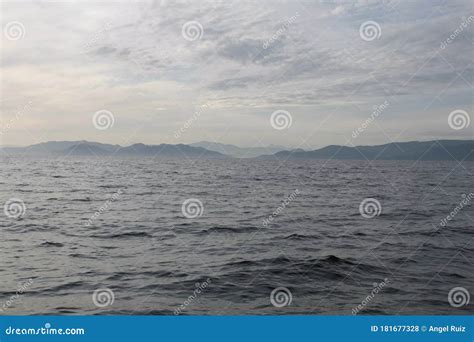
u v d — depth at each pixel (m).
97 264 8.49
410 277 7.90
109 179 22.08
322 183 21.61
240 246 9.88
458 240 10.58
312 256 9.02
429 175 22.72
